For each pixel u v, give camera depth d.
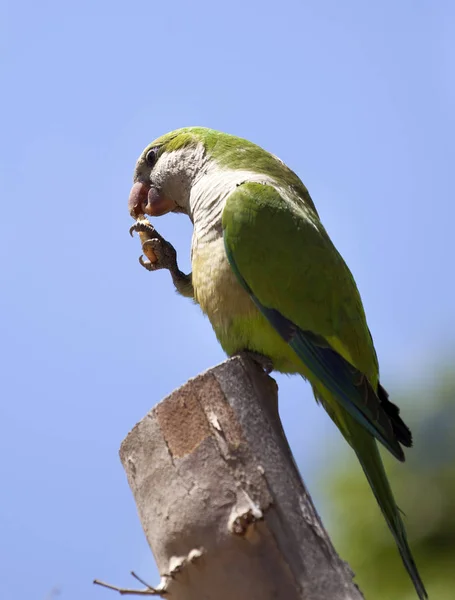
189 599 5.92
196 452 6.11
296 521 5.88
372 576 10.18
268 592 5.73
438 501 10.40
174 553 5.98
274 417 6.45
